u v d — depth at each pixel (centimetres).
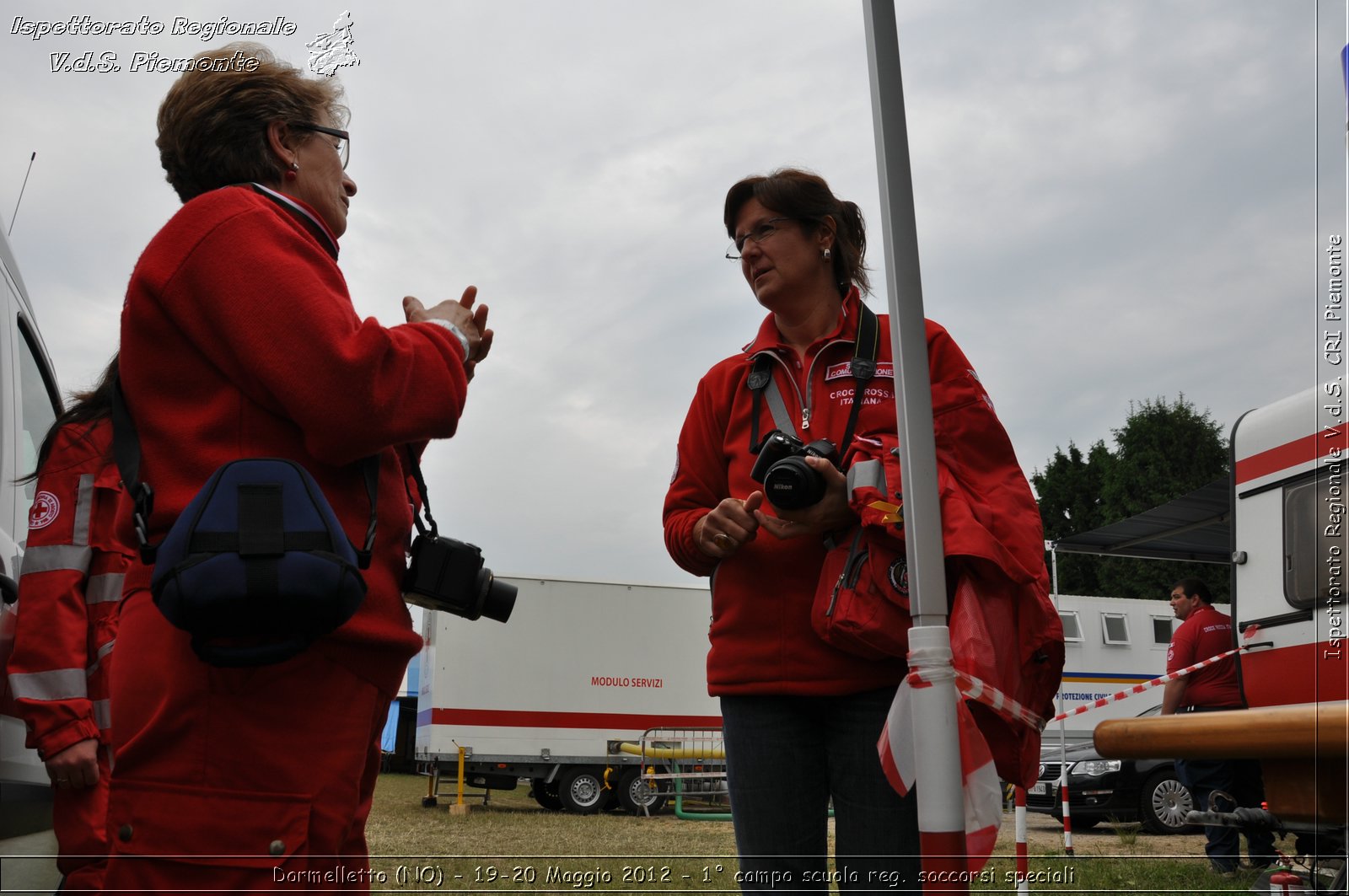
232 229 153
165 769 144
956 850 163
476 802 1677
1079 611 1845
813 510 198
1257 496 611
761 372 229
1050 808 1033
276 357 146
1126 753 137
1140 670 1845
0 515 256
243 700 145
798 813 209
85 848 261
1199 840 923
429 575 177
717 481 241
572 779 1520
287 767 146
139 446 159
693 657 1591
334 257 176
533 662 1526
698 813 1404
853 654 201
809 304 227
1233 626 620
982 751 173
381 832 1007
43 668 254
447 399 161
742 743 213
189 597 135
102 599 277
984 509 191
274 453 154
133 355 156
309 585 138
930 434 177
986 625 183
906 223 182
